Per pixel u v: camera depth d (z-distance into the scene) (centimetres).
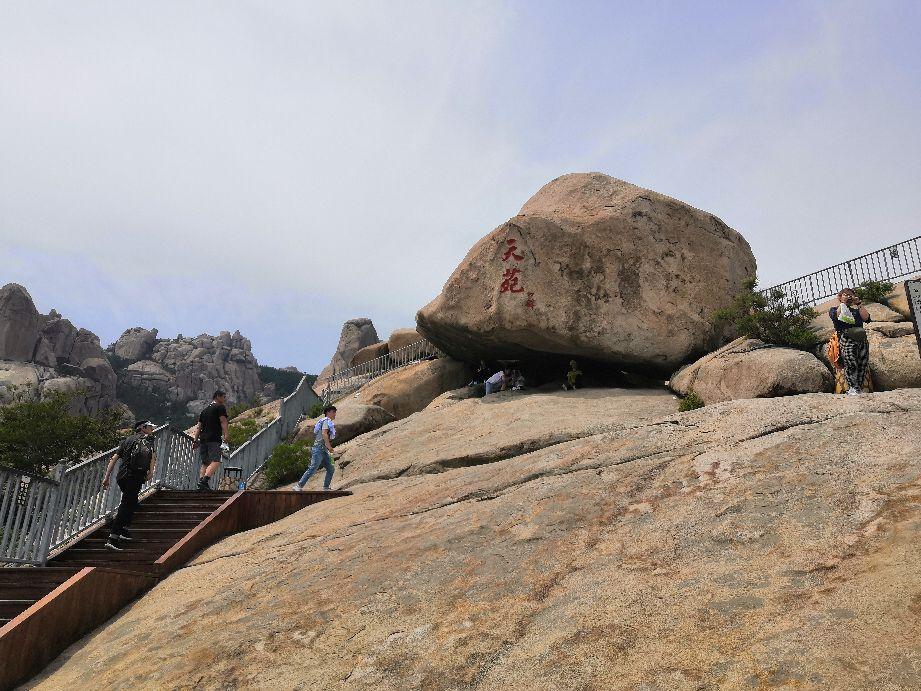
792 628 259
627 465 525
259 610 472
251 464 1492
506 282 1424
